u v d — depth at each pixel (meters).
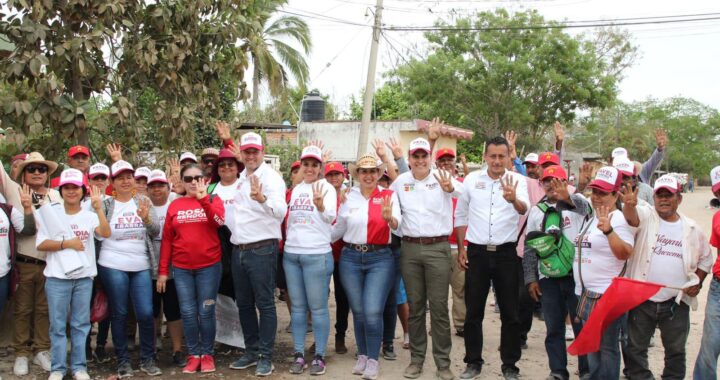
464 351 7.06
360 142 15.65
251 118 24.28
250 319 6.26
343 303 6.87
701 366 5.00
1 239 5.70
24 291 5.98
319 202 5.79
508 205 5.77
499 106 28.16
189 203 6.09
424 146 5.95
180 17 7.80
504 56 27.83
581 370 5.91
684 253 5.05
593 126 35.22
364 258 6.04
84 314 5.80
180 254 6.02
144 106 9.45
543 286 5.74
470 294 5.91
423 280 6.01
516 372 5.92
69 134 6.86
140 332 6.07
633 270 5.16
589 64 28.05
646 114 75.69
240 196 6.03
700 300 9.74
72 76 7.43
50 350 6.17
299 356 6.16
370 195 6.13
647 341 5.11
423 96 28.67
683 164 74.06
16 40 6.84
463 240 6.12
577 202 5.52
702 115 75.81
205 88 8.07
